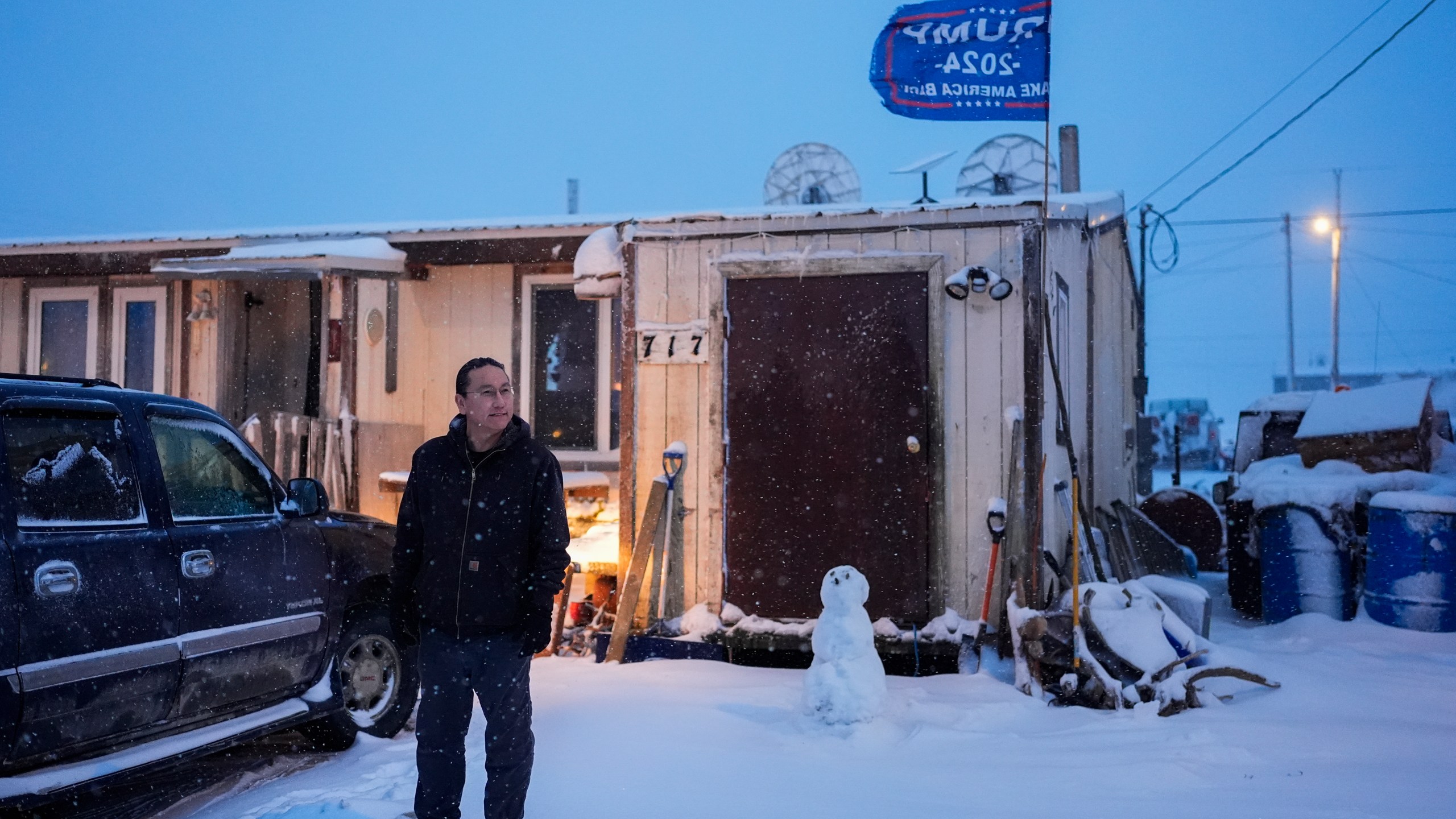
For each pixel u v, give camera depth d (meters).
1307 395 9.61
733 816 3.69
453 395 10.40
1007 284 6.77
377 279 9.86
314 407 11.00
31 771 3.60
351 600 5.20
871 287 6.98
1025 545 6.61
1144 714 5.13
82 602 3.70
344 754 5.07
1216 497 12.59
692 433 7.33
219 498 4.56
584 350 10.23
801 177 11.41
